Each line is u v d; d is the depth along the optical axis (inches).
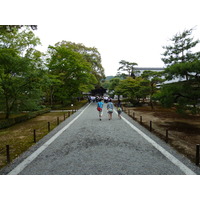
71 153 172.4
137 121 370.3
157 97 329.4
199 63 254.1
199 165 138.6
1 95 395.5
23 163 149.5
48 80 438.9
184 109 307.3
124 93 829.2
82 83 908.0
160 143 202.4
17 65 376.8
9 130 321.7
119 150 177.9
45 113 606.5
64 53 709.3
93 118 420.2
